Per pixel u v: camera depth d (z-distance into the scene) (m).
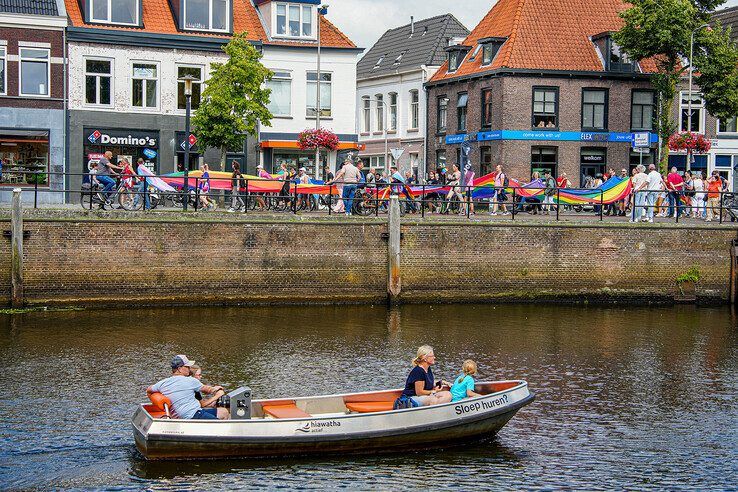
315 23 44.09
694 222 34.28
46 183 39.00
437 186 33.59
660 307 32.72
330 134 41.69
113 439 16.75
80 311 28.52
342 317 28.80
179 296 29.67
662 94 45.81
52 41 38.88
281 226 30.36
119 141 40.16
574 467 15.96
